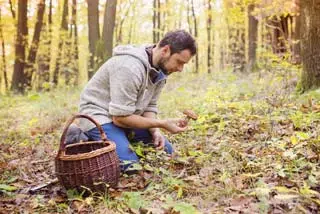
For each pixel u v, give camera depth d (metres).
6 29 21.05
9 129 6.50
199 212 2.58
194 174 3.52
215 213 2.60
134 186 3.33
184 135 4.65
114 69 3.69
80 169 3.10
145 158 3.81
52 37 20.81
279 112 5.14
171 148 4.08
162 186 3.20
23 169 4.04
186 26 35.62
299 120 4.55
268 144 3.97
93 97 3.88
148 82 3.87
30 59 17.50
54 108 7.96
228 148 3.88
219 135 4.46
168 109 6.51
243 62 17.89
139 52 3.71
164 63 3.74
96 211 2.88
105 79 3.81
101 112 3.82
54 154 4.65
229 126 4.80
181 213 2.50
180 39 3.62
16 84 16.53
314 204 2.65
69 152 3.58
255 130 4.52
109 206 2.92
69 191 3.18
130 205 2.82
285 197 2.48
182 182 3.19
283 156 3.44
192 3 30.52
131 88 3.63
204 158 3.65
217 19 31.45
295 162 3.29
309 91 6.30
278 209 2.61
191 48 3.65
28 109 8.93
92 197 3.03
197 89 9.34
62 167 3.15
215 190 2.97
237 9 17.92
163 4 28.14
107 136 3.74
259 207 2.57
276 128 4.44
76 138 3.68
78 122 3.96
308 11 6.41
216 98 6.61
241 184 3.00
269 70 9.40
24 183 3.71
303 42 6.52
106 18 12.23
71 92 11.23
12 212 3.01
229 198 2.83
